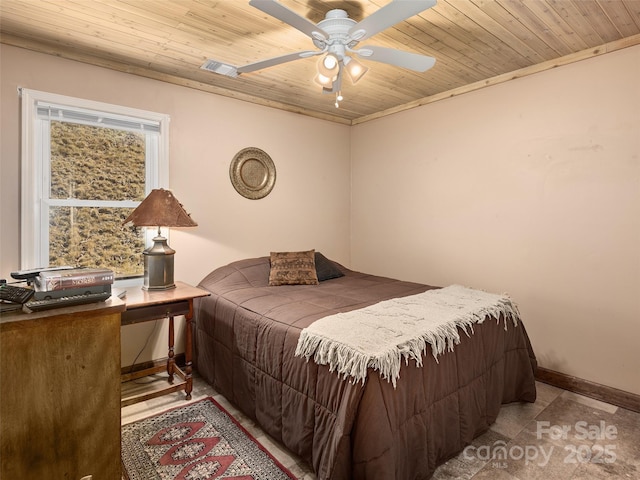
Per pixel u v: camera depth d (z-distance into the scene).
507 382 2.37
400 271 3.88
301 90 3.32
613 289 2.48
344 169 4.35
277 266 3.15
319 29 1.74
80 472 1.37
